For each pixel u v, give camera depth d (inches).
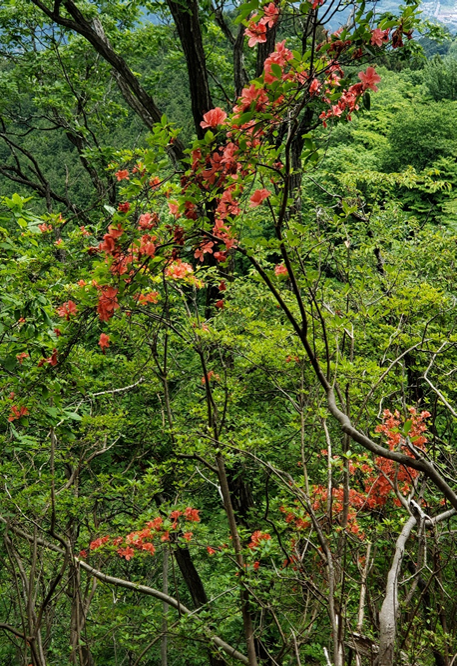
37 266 183.5
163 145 103.7
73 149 713.6
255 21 94.3
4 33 413.1
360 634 122.2
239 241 110.0
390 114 762.8
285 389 233.8
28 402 160.9
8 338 150.9
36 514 214.7
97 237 222.5
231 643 249.3
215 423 185.0
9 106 425.7
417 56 301.3
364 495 174.7
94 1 397.4
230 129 94.7
